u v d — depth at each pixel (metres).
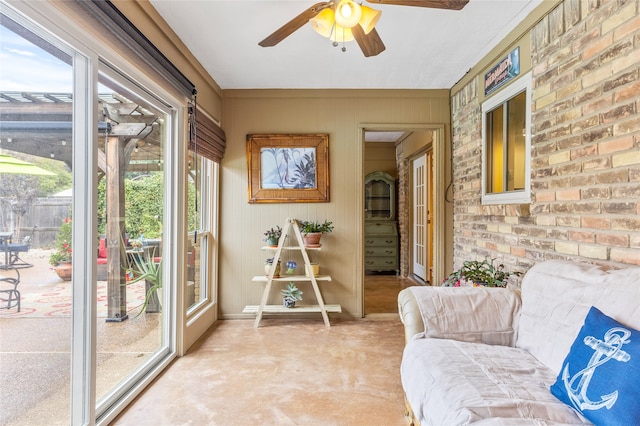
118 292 2.04
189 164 3.00
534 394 1.21
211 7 2.19
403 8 2.20
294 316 3.63
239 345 2.83
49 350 1.45
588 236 1.77
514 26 2.43
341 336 3.04
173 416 1.81
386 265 6.04
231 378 2.24
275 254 3.51
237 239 3.64
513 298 1.86
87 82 1.60
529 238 2.29
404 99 3.67
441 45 2.71
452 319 1.79
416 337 1.75
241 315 3.61
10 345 1.30
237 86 3.57
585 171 1.80
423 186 5.18
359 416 1.82
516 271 2.44
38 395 1.41
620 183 1.58
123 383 2.01
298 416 1.82
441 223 3.64
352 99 3.66
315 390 2.08
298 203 3.65
